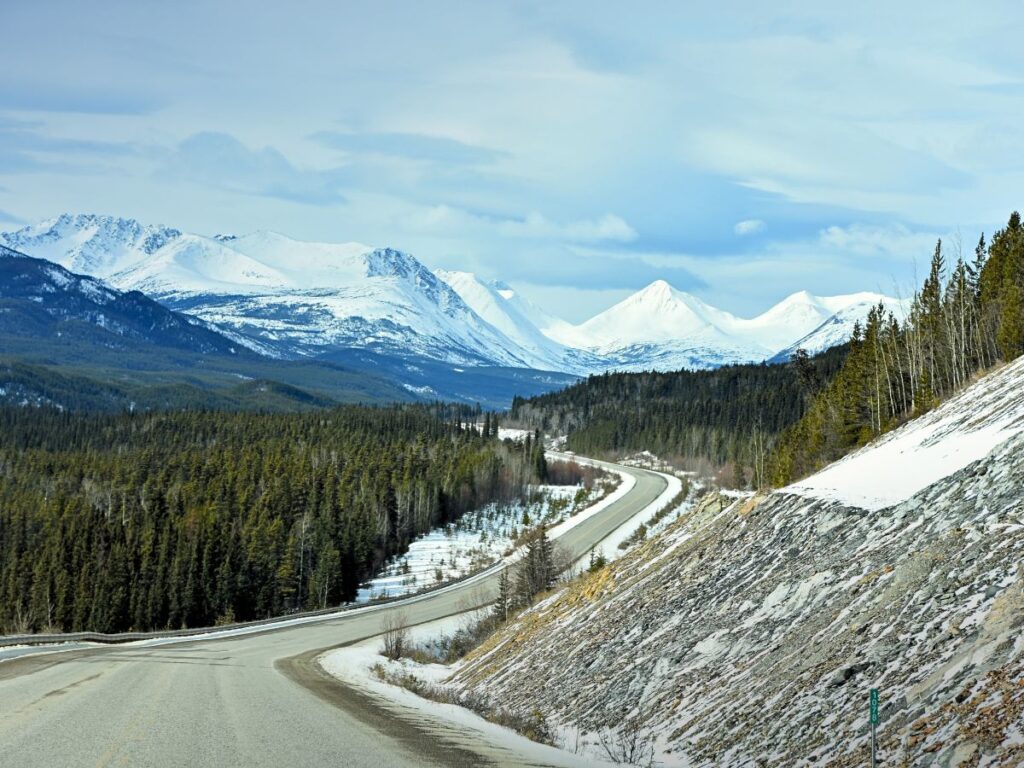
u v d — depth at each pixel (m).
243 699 28.97
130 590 107.44
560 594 60.56
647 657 30.48
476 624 76.25
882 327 97.06
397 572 131.00
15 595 114.12
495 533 154.62
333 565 113.38
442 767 18.23
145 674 36.81
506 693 38.50
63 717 21.92
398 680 47.06
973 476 25.64
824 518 30.64
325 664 55.22
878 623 20.62
